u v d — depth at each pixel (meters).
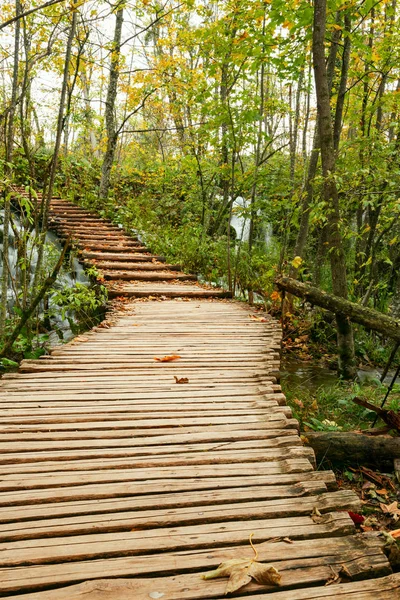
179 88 12.02
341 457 3.98
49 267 7.92
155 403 3.54
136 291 7.85
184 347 5.10
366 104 8.95
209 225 13.45
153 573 1.84
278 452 2.83
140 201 15.13
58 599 1.69
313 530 2.11
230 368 4.42
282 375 6.54
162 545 1.98
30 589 1.74
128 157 19.30
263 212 11.66
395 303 8.34
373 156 7.02
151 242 11.22
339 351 6.48
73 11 6.12
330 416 5.13
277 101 10.56
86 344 5.14
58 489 2.38
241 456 2.77
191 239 11.44
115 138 13.37
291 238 13.31
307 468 2.64
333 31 7.15
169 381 4.05
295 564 1.90
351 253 10.97
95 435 2.99
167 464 2.67
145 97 12.52
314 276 9.62
